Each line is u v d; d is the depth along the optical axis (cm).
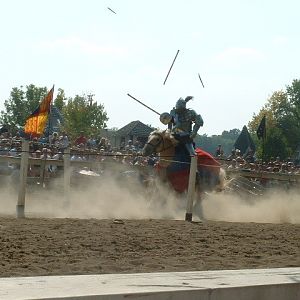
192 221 1377
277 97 8119
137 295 571
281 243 1055
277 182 2233
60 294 541
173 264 800
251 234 1148
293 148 8150
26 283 594
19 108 9319
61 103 7638
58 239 937
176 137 1725
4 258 773
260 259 883
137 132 5706
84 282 613
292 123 8150
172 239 1018
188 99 1767
